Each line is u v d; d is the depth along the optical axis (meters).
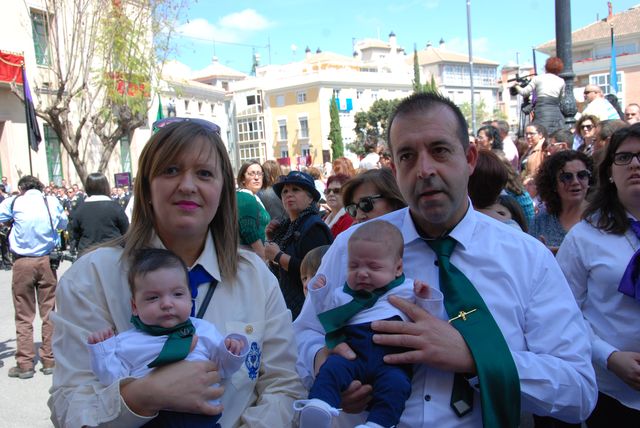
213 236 2.26
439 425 1.97
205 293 2.15
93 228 6.87
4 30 20.48
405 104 2.11
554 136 6.48
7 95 21.39
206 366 1.90
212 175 2.09
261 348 2.21
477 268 2.12
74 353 1.94
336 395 1.96
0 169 21.61
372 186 3.51
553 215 4.32
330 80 64.06
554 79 8.62
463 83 84.81
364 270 2.15
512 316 2.06
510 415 1.87
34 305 6.18
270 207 6.98
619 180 2.66
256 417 2.03
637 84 44.22
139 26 19.48
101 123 22.17
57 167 23.53
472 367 1.91
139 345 1.90
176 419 1.86
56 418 1.89
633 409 2.62
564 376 1.95
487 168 3.50
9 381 5.91
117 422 1.78
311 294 2.32
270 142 68.88
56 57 20.47
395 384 1.95
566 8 8.48
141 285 1.94
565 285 2.14
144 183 2.13
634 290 2.52
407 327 1.96
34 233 6.06
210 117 47.06
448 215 2.05
